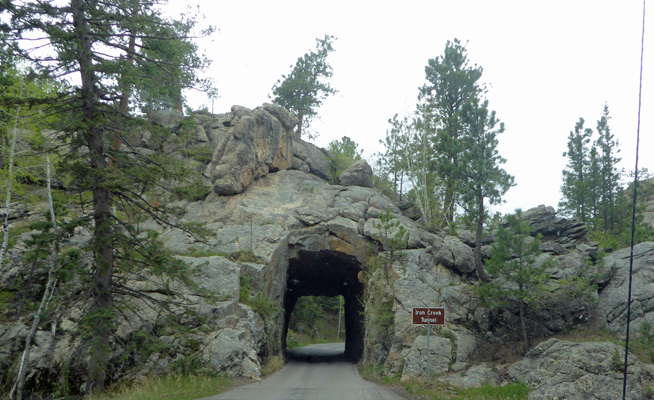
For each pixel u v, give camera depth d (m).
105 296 18.19
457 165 27.95
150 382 19.14
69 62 17.50
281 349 32.53
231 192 34.69
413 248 31.14
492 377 19.75
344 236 32.88
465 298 25.55
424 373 21.50
